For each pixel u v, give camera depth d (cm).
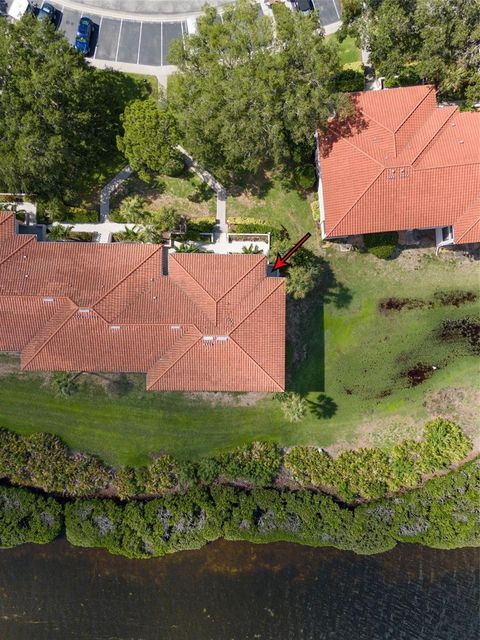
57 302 3716
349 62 4238
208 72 3512
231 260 3841
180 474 4209
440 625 4300
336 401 4312
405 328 4334
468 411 4372
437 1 3503
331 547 4331
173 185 4197
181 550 4269
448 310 4353
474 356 4369
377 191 3797
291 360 4256
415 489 4322
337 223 3853
